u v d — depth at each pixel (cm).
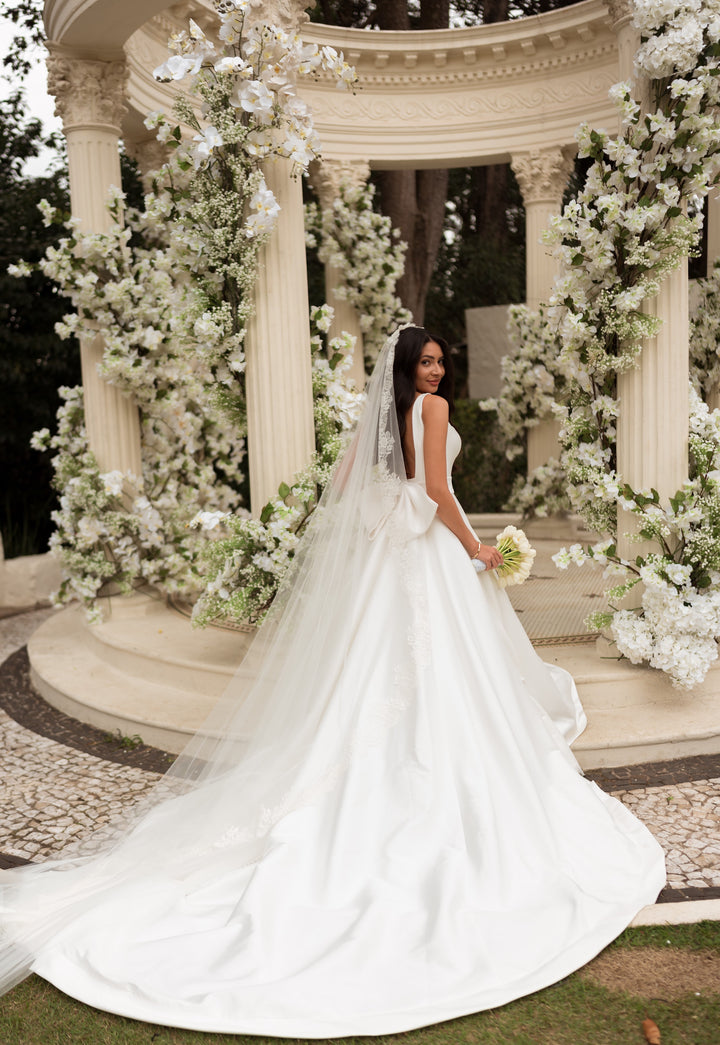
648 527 448
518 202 1783
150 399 655
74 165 645
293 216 474
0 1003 261
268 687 341
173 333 599
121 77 639
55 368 1044
